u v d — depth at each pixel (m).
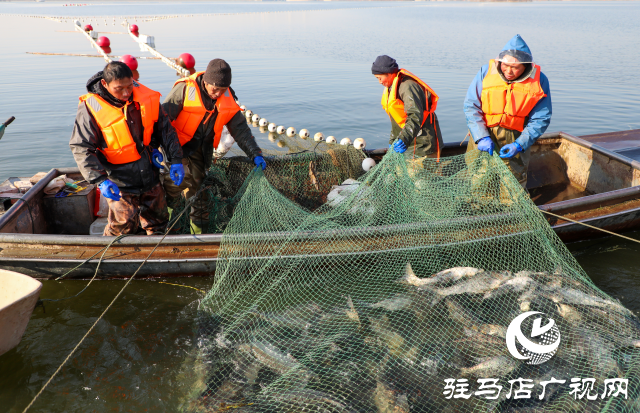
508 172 5.09
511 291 4.49
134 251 4.84
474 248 5.05
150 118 4.53
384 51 27.16
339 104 14.10
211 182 5.66
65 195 5.57
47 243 4.75
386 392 3.51
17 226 5.03
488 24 52.28
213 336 4.21
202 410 3.43
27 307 3.88
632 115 13.04
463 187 5.61
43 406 3.51
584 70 20.02
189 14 89.00
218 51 26.61
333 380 3.63
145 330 4.33
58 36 33.47
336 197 5.93
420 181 5.59
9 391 3.63
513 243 5.07
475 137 5.44
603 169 6.55
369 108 13.69
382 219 5.41
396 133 6.07
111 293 4.86
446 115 13.20
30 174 8.87
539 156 7.25
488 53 26.02
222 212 5.75
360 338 4.07
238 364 3.83
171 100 4.90
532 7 123.69
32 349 4.09
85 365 3.91
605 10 97.25
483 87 5.36
